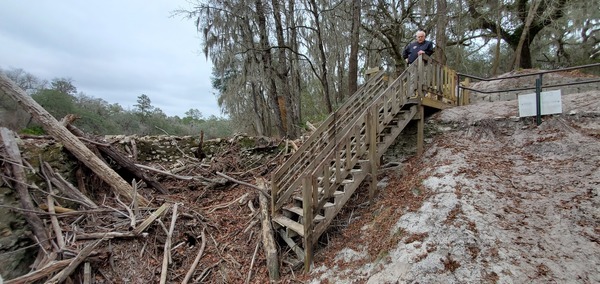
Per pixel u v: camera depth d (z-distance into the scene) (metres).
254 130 17.06
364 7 10.95
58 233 3.71
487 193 3.40
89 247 3.39
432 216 3.24
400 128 4.98
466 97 7.20
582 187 3.16
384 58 14.50
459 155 4.45
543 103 4.49
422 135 5.20
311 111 19.19
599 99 4.50
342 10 11.13
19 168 4.07
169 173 6.26
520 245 2.68
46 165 4.58
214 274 3.89
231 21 11.38
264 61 12.10
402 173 4.86
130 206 4.79
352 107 5.89
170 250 4.03
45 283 2.98
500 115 5.08
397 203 3.93
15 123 8.46
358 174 4.34
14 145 4.28
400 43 12.50
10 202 3.77
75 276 3.28
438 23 10.56
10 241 3.49
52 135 5.16
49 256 3.35
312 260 3.81
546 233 2.76
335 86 16.70
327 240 4.16
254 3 11.53
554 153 3.94
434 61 5.69
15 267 3.41
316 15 10.95
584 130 4.04
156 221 4.45
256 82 12.29
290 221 4.22
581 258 2.45
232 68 12.73
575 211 2.91
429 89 5.49
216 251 4.31
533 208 3.10
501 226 2.91
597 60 13.00
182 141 8.08
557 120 4.37
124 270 3.58
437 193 3.61
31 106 5.13
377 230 3.69
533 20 10.93
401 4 12.05
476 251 2.69
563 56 14.77
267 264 3.87
